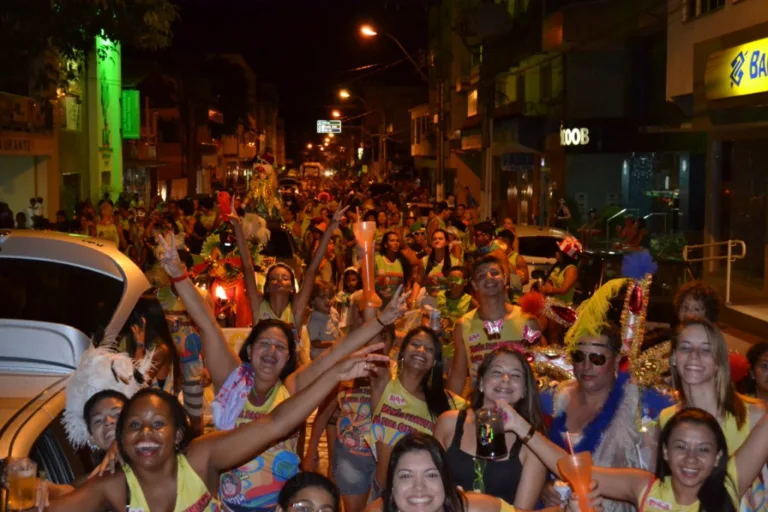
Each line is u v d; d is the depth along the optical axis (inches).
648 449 222.7
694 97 803.4
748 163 772.6
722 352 215.5
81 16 748.6
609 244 1146.0
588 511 171.9
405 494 160.7
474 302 410.6
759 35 681.6
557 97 1331.2
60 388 198.2
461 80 2023.9
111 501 167.9
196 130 2630.4
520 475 206.5
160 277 383.9
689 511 183.6
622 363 230.4
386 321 233.6
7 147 1018.1
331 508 164.4
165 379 293.9
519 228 807.1
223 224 507.5
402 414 256.5
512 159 1525.6
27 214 1121.4
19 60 801.6
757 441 191.6
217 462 179.9
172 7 777.6
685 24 845.8
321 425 346.3
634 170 1275.8
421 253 657.6
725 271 823.1
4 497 150.9
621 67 1266.0
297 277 705.0
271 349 226.7
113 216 971.9
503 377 211.9
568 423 229.5
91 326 256.4
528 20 1448.1
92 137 1444.4
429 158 2758.4
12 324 222.7
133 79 1884.8
